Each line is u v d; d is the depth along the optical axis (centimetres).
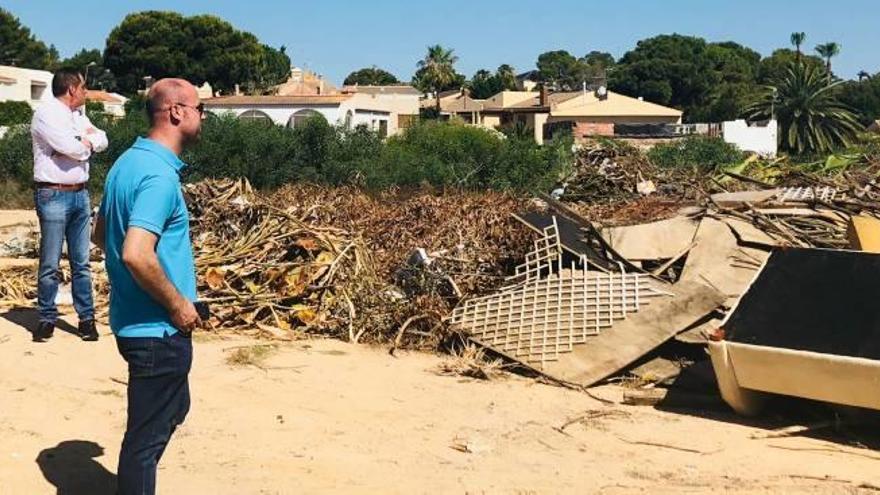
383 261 960
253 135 2322
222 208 1004
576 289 735
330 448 537
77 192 734
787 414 604
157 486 475
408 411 607
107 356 715
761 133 5078
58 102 713
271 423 577
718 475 504
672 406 625
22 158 2394
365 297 822
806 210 1006
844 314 549
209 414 590
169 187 380
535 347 704
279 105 4375
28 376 656
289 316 829
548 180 2408
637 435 568
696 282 738
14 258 1202
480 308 768
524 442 552
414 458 523
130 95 6488
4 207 2173
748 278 777
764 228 913
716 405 622
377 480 489
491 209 1102
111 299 399
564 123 6266
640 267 800
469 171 2461
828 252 588
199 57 6612
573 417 600
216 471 498
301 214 1103
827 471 512
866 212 1021
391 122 4825
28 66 7344
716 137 3500
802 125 5775
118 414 586
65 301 880
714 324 697
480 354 720
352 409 609
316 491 473
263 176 2295
